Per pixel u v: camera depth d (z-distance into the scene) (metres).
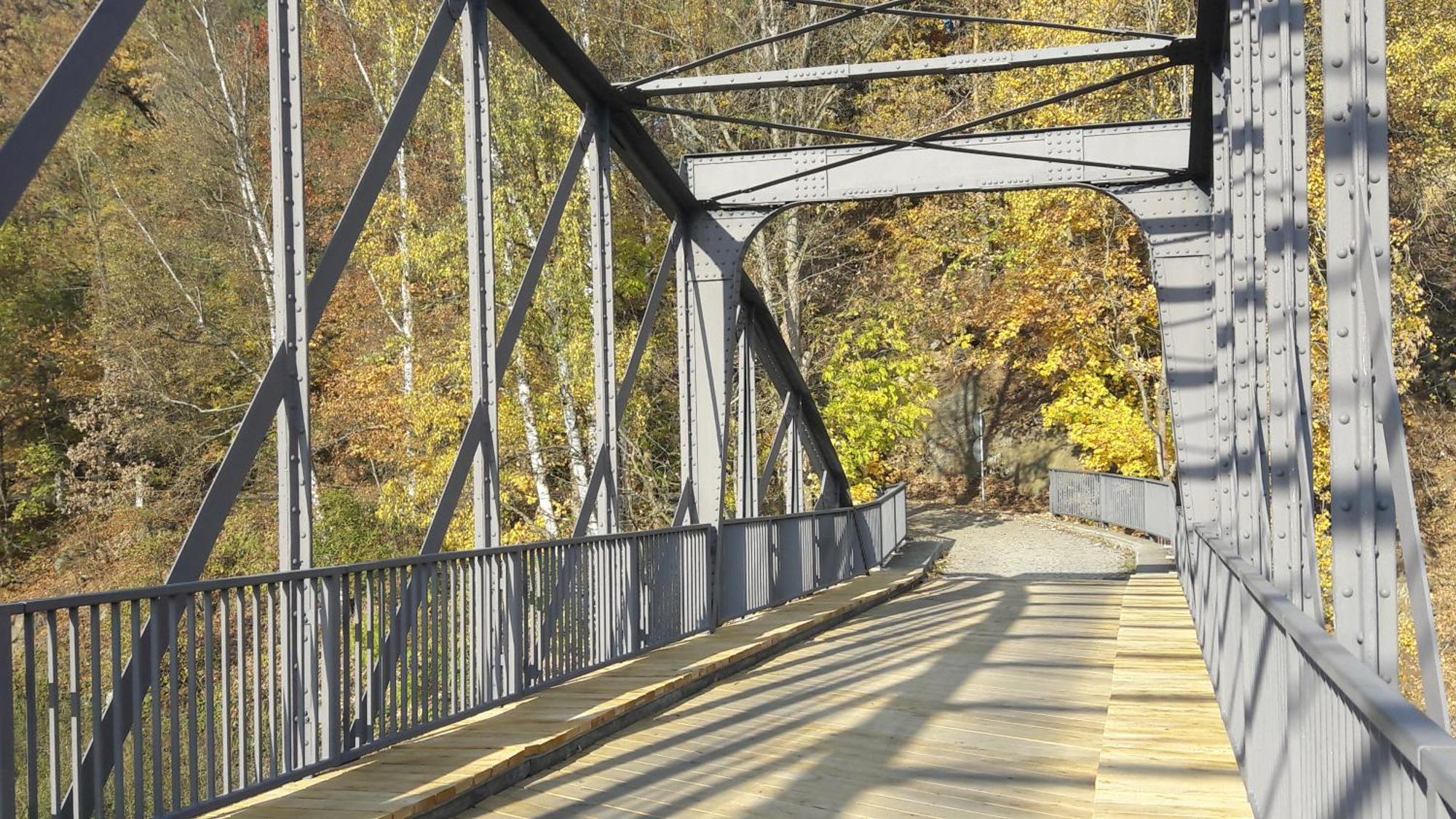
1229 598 6.11
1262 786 4.50
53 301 23.72
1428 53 19.20
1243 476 7.08
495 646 7.09
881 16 22.47
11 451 23.03
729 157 12.07
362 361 21.14
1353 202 3.75
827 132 11.19
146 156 24.11
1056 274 22.39
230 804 4.73
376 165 6.58
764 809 5.34
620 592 9.09
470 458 7.44
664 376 22.95
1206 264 11.70
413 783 5.18
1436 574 20.59
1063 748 6.58
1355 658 2.79
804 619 11.94
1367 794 2.55
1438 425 23.00
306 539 5.72
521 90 19.78
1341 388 3.73
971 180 11.80
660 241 23.67
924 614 13.41
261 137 23.80
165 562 21.00
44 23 24.25
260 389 5.60
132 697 4.25
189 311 22.83
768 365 15.30
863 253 27.30
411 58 20.47
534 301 20.08
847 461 22.84
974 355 29.38
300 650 5.27
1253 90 6.59
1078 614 12.91
